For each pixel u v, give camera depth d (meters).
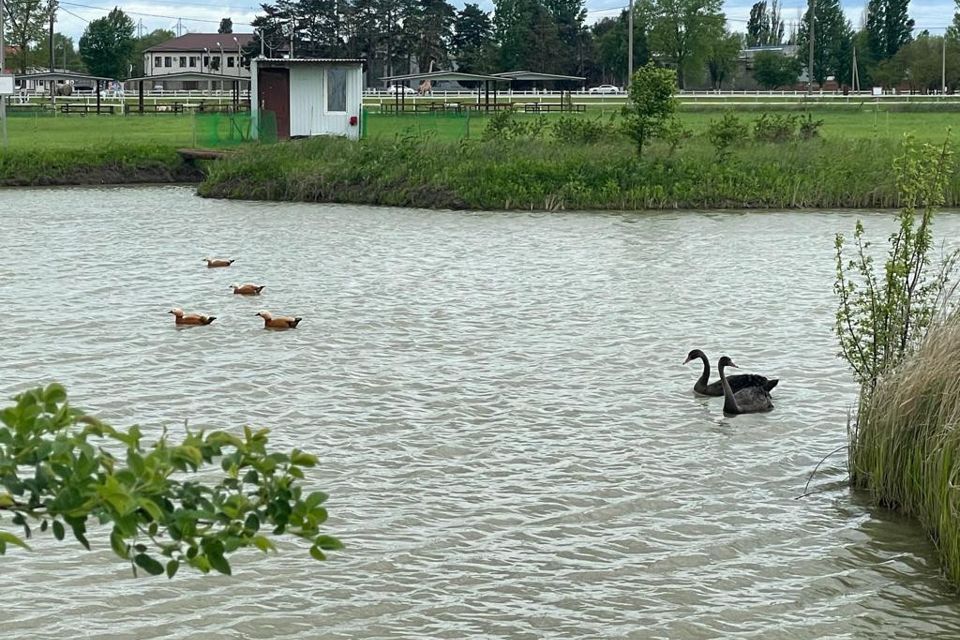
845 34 147.12
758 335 20.67
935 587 10.91
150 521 5.32
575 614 10.43
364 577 11.05
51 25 136.50
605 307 23.05
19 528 11.86
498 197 40.59
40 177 47.97
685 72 128.88
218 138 53.03
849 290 14.52
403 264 28.25
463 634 10.09
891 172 40.84
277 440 14.70
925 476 11.94
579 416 15.84
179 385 17.25
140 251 30.09
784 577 11.13
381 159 43.50
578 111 73.19
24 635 9.88
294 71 53.50
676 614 10.44
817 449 14.58
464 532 12.03
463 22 146.75
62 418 5.21
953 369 12.23
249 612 10.38
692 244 31.67
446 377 17.77
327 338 20.36
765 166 41.66
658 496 13.02
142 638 9.90
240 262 28.48
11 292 24.27
